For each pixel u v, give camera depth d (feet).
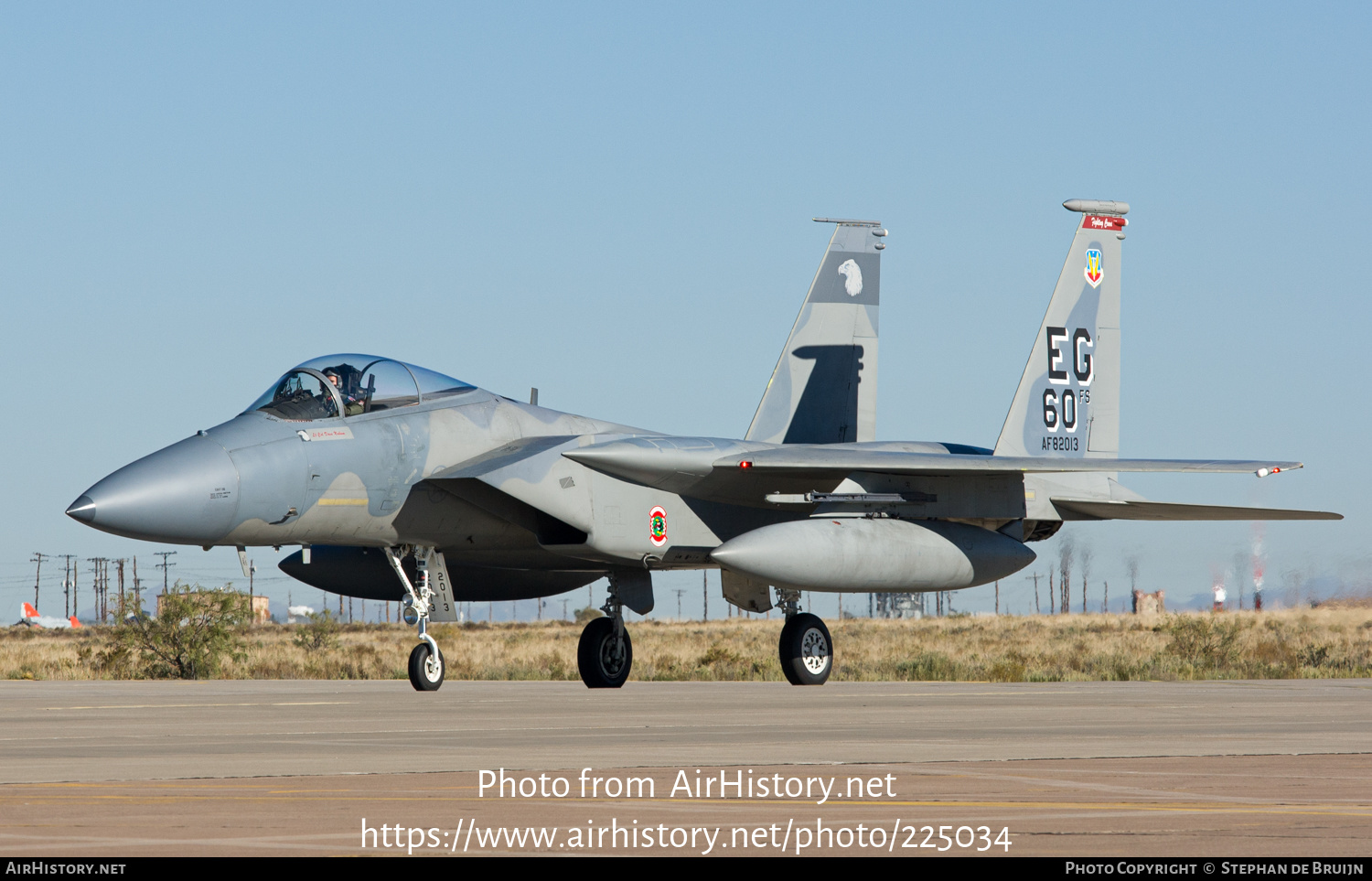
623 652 152.25
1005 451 168.45
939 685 155.43
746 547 138.62
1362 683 157.99
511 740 81.15
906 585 150.20
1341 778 60.29
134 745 79.82
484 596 167.43
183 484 121.60
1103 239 180.45
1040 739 80.64
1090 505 171.53
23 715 109.09
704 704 116.78
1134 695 130.82
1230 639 243.60
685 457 144.66
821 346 174.09
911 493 157.28
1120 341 180.55
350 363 137.49
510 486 135.33
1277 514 164.45
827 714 103.14
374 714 107.14
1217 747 75.72
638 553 144.97
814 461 143.74
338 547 156.56
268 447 127.03
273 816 48.91
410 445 135.64
